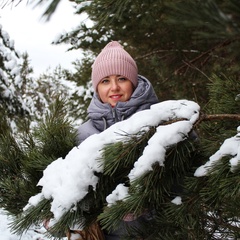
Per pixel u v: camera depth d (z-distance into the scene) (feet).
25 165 5.73
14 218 5.73
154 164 4.35
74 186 4.68
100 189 4.91
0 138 6.08
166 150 4.47
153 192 4.49
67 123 6.22
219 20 2.78
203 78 17.03
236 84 5.96
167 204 4.83
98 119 6.47
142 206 4.64
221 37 2.94
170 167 4.55
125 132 4.64
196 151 4.89
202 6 2.86
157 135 4.47
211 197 4.41
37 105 41.22
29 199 5.20
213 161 4.38
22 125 6.27
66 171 4.88
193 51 16.65
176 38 16.53
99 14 5.56
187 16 2.93
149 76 19.89
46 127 6.05
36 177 5.75
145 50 18.98
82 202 4.88
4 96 30.19
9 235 16.67
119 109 6.43
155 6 12.91
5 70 32.30
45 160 5.64
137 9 13.17
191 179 4.62
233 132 4.98
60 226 4.75
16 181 5.83
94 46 19.62
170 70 18.20
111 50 7.29
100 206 5.38
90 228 5.50
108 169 4.53
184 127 4.54
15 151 5.96
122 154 4.49
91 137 4.97
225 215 4.95
